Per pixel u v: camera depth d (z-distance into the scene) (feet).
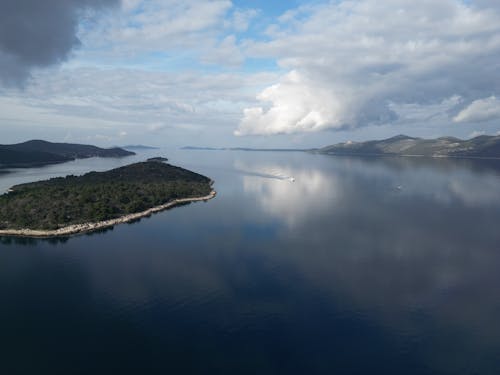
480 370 161.27
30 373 159.12
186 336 185.47
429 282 244.22
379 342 180.34
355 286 238.07
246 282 244.63
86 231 367.45
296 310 208.64
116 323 197.26
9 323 196.75
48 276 255.70
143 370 160.86
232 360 167.43
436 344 179.01
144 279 250.37
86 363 165.89
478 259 284.82
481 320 199.21
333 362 165.99
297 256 292.61
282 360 167.43
